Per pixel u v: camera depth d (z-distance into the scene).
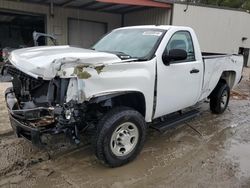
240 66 7.02
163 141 5.00
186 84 4.86
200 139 5.16
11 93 4.16
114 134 3.78
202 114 6.77
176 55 4.18
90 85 3.33
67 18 16.38
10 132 4.85
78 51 3.92
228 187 3.57
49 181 3.56
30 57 3.77
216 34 18.05
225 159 4.36
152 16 16.45
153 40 4.47
